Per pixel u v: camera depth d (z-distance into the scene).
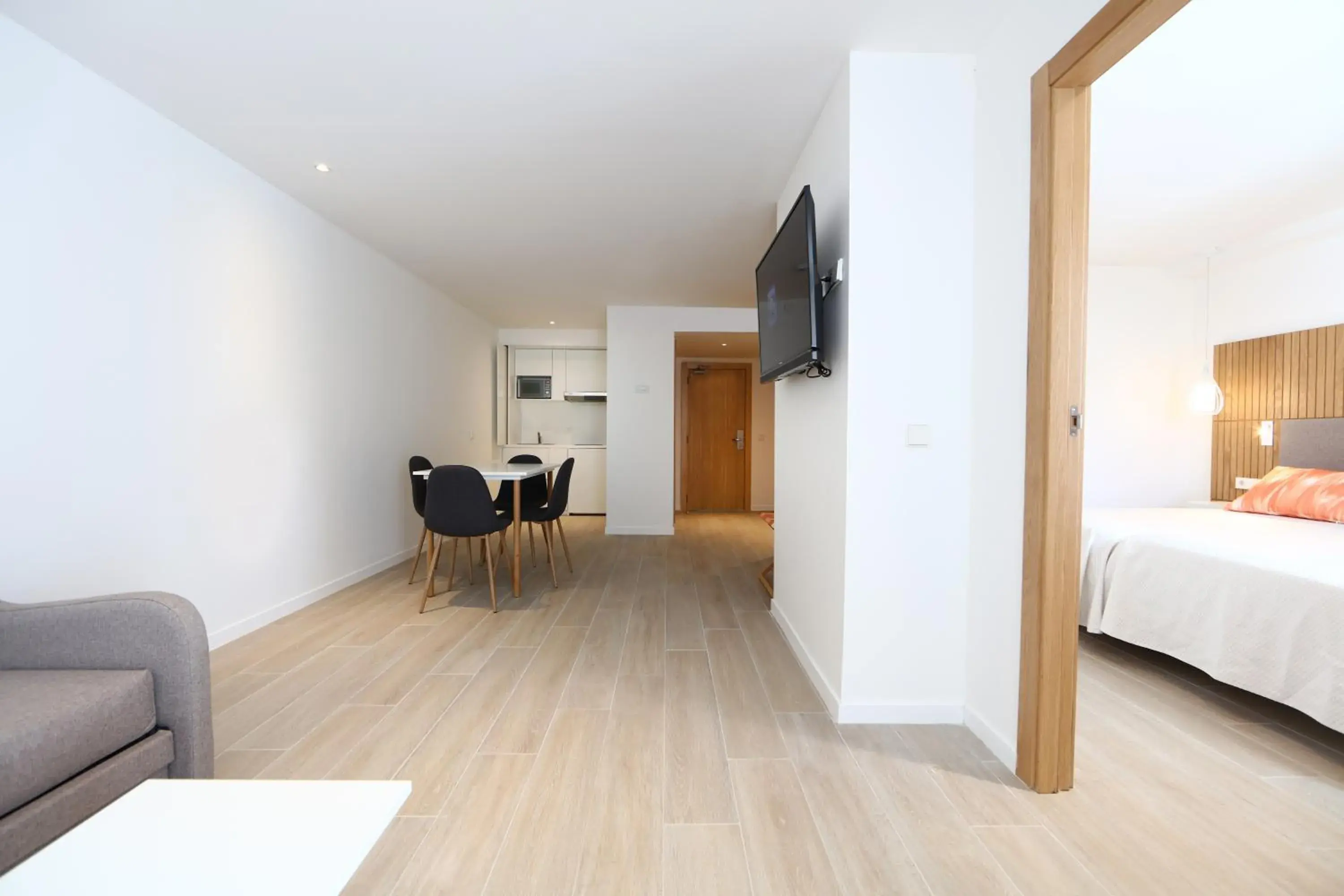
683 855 1.32
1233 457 3.92
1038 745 1.57
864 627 1.95
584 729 1.92
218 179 2.64
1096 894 1.20
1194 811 1.49
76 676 1.29
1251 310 3.84
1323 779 1.64
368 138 2.53
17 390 1.85
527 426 7.51
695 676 2.38
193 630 1.40
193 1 1.70
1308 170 2.75
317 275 3.40
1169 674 2.44
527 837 1.38
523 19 1.77
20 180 1.85
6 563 1.84
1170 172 2.78
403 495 4.56
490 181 2.95
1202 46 1.88
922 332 1.92
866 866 1.29
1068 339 1.54
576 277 4.82
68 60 1.98
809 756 1.75
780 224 3.49
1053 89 1.52
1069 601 1.56
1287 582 1.92
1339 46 1.87
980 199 1.88
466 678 2.34
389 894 1.20
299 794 0.79
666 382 6.01
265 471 2.97
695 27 1.80
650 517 6.06
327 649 2.66
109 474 2.15
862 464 1.93
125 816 0.75
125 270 2.20
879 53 1.92
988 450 1.83
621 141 2.54
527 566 4.46
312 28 1.82
